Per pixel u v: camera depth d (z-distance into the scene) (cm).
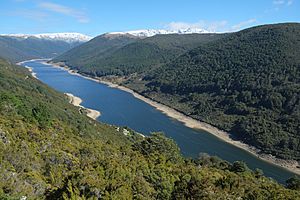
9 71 13688
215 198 2742
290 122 11800
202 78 19025
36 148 3700
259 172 7450
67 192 2580
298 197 3428
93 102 17100
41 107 5941
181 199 2792
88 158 3831
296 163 9719
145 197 2714
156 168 3412
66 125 6712
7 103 5859
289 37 19312
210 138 11800
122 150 4875
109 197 2500
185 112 15412
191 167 4388
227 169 6575
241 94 14975
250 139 11506
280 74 15538
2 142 3338
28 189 2750
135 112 15238
